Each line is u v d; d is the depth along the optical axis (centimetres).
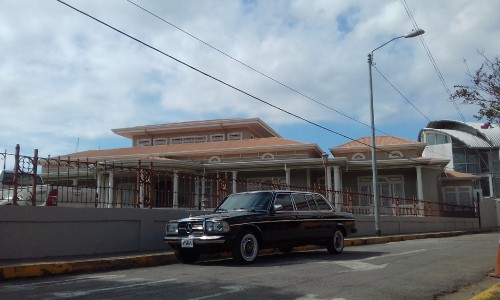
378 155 3559
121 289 718
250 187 1680
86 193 1179
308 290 723
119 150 3738
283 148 3278
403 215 2677
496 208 4447
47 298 643
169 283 777
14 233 966
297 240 1172
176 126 4131
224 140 4066
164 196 1322
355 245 1739
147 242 1232
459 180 3897
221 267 999
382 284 799
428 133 6209
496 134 5691
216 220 1009
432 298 707
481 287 820
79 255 1067
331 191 2053
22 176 1027
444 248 1566
